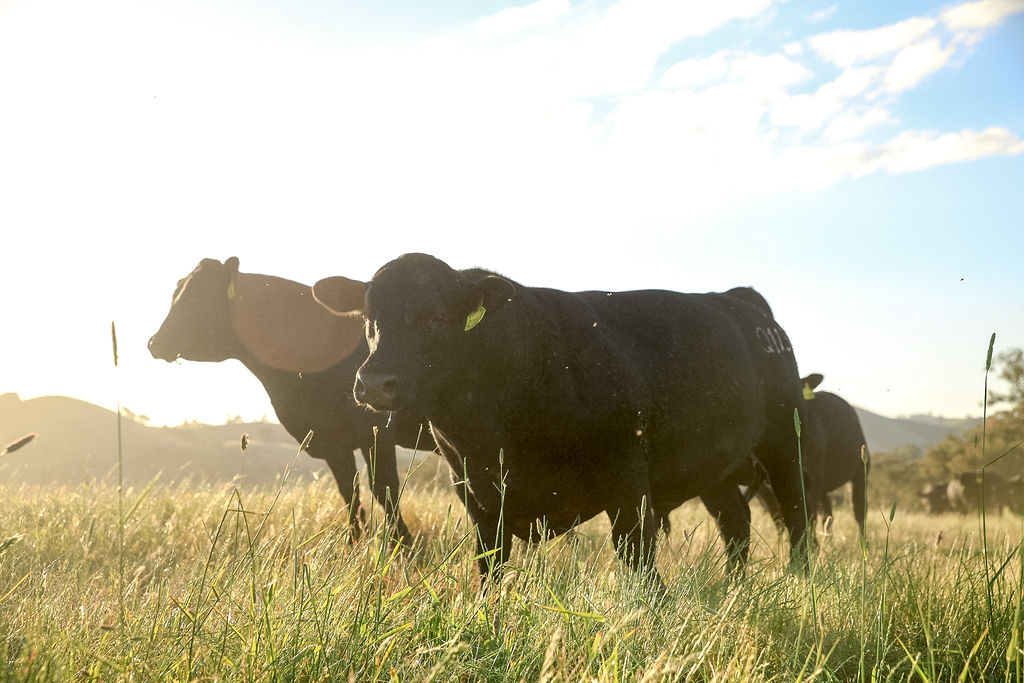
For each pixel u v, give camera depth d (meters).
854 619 4.12
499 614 3.82
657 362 6.00
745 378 6.71
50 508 7.04
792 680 3.39
